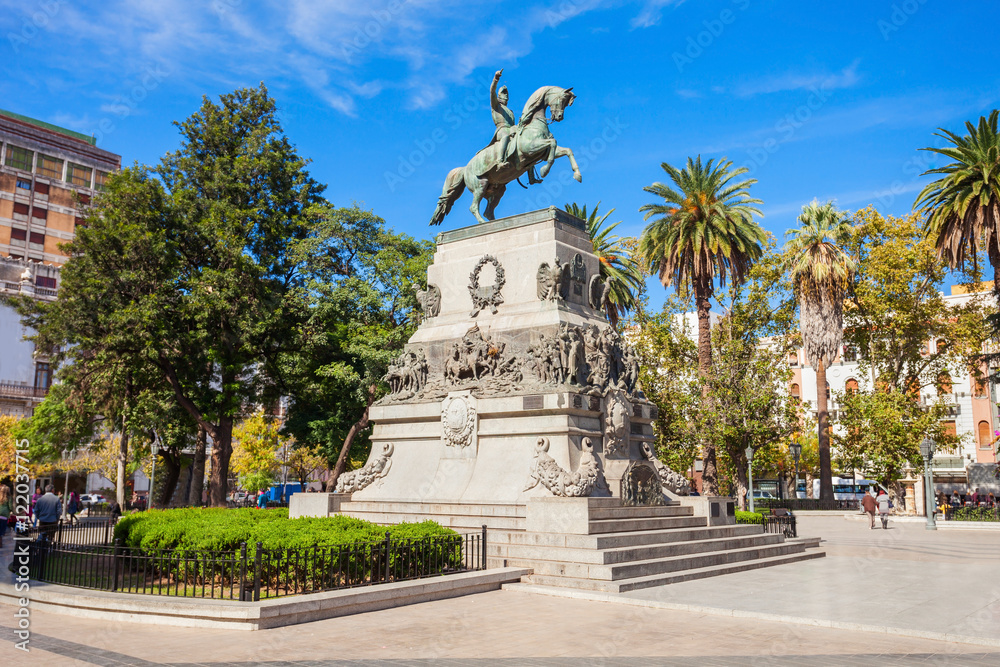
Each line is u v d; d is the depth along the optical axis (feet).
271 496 197.47
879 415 135.64
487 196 70.59
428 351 65.67
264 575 38.58
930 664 27.14
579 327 59.47
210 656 27.45
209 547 39.34
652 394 125.29
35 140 213.25
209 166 116.16
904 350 150.20
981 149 113.80
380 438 65.36
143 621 33.45
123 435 121.90
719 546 57.36
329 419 118.42
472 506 54.03
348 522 45.62
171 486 136.36
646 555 48.26
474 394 59.36
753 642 30.76
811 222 145.38
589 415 56.95
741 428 122.72
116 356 102.27
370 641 30.17
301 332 111.45
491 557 48.39
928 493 116.98
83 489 193.36
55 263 213.25
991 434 205.46
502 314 63.05
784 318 143.33
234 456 186.80
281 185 120.16
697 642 30.68
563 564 45.09
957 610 37.52
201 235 105.60
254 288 105.70
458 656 27.91
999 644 30.27
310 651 28.35
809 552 66.49
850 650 29.45
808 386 234.79
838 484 229.04
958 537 95.96
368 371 106.73
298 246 112.78
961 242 117.50
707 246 119.85
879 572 53.98
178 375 111.65
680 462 122.83
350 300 110.01
